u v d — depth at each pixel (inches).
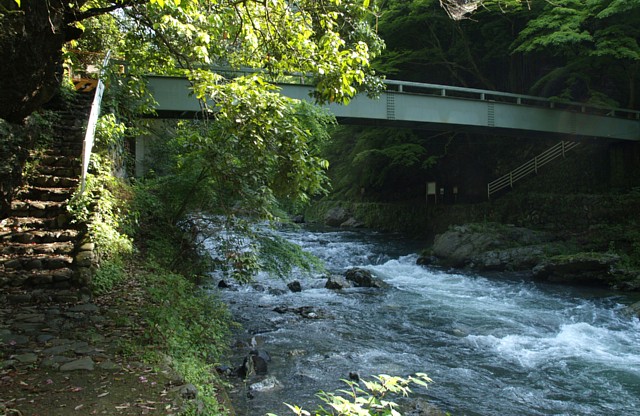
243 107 218.1
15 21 194.5
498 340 324.8
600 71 773.3
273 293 450.0
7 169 233.1
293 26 262.7
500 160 976.3
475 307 424.2
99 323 212.2
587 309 419.8
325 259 700.7
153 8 254.1
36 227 295.7
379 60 855.7
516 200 772.0
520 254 604.4
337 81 245.1
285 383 237.1
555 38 641.6
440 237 689.6
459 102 697.0
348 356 284.5
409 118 665.6
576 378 262.1
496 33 848.3
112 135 377.4
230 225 321.4
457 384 249.8
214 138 251.1
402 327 356.2
